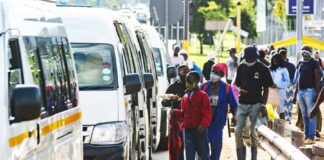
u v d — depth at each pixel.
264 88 21.20
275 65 29.69
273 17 83.62
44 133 11.58
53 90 12.42
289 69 32.06
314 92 26.14
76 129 13.97
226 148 25.42
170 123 19.58
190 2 50.19
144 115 19.48
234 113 19.97
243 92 21.05
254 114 21.03
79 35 17.17
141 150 19.48
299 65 26.86
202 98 18.73
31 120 10.13
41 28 12.20
